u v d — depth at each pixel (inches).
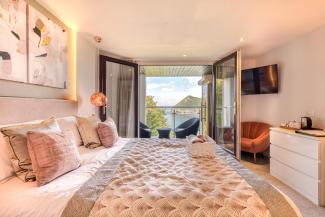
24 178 58.6
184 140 115.7
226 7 96.3
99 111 163.3
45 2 91.0
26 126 66.1
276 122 173.2
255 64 208.8
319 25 119.7
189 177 60.5
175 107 312.0
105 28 123.0
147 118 312.7
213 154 83.1
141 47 164.1
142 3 92.7
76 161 68.7
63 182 57.4
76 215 44.6
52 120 76.1
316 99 128.2
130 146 103.8
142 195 48.2
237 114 166.2
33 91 88.7
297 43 144.6
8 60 72.0
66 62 116.0
